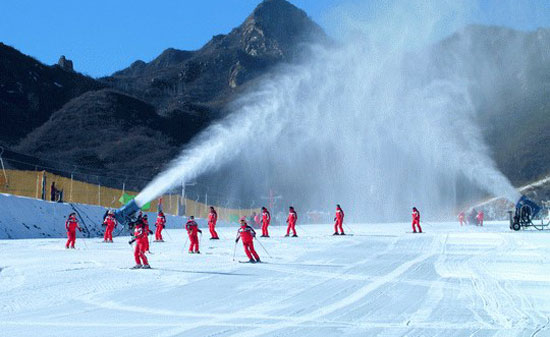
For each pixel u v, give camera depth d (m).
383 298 14.65
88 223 50.81
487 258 25.05
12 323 11.70
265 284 17.16
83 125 152.00
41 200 48.88
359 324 11.53
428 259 24.75
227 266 21.88
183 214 70.12
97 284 17.06
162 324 11.60
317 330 11.01
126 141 145.38
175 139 160.00
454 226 64.19
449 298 14.56
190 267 21.50
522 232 46.25
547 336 10.41
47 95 171.12
